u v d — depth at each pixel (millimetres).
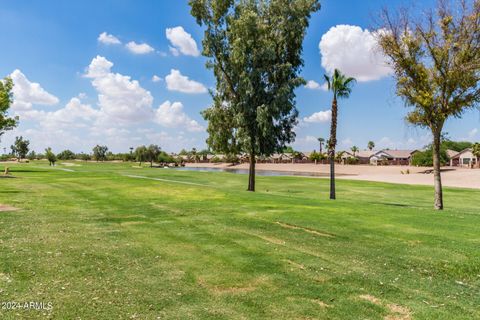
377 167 111062
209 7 31969
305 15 31344
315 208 15758
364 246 9688
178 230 11508
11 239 9789
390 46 19469
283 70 30000
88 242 9758
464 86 18469
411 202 28938
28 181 30703
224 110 31859
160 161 143125
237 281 7160
